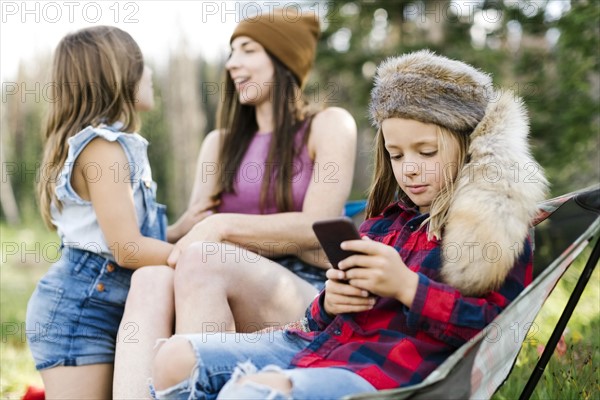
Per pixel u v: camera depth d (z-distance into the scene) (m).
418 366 1.54
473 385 1.49
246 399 1.42
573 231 1.71
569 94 5.97
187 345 1.62
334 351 1.62
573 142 5.67
